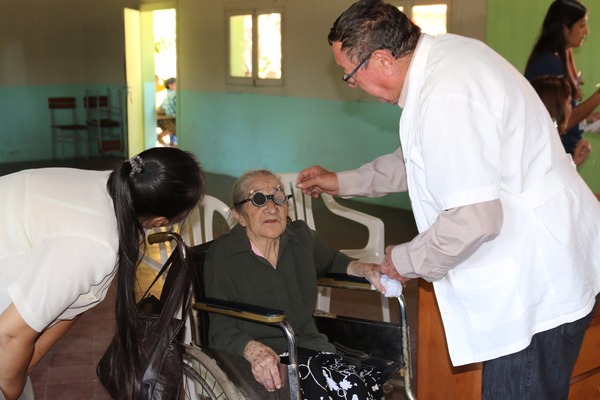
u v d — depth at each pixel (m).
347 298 4.31
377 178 2.50
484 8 6.08
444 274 1.84
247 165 8.74
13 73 9.95
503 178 1.82
